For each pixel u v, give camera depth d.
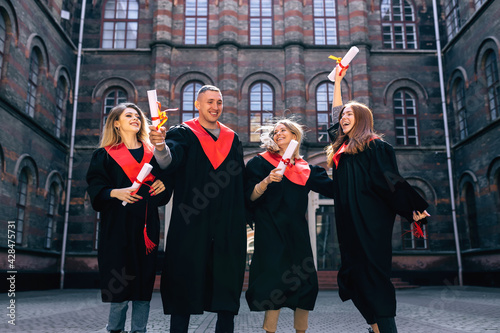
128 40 18.47
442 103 17.75
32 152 13.84
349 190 3.08
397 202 2.97
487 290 13.21
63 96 16.78
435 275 16.38
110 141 3.40
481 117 15.44
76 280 15.75
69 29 17.52
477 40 15.56
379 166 3.02
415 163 17.30
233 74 17.52
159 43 17.58
